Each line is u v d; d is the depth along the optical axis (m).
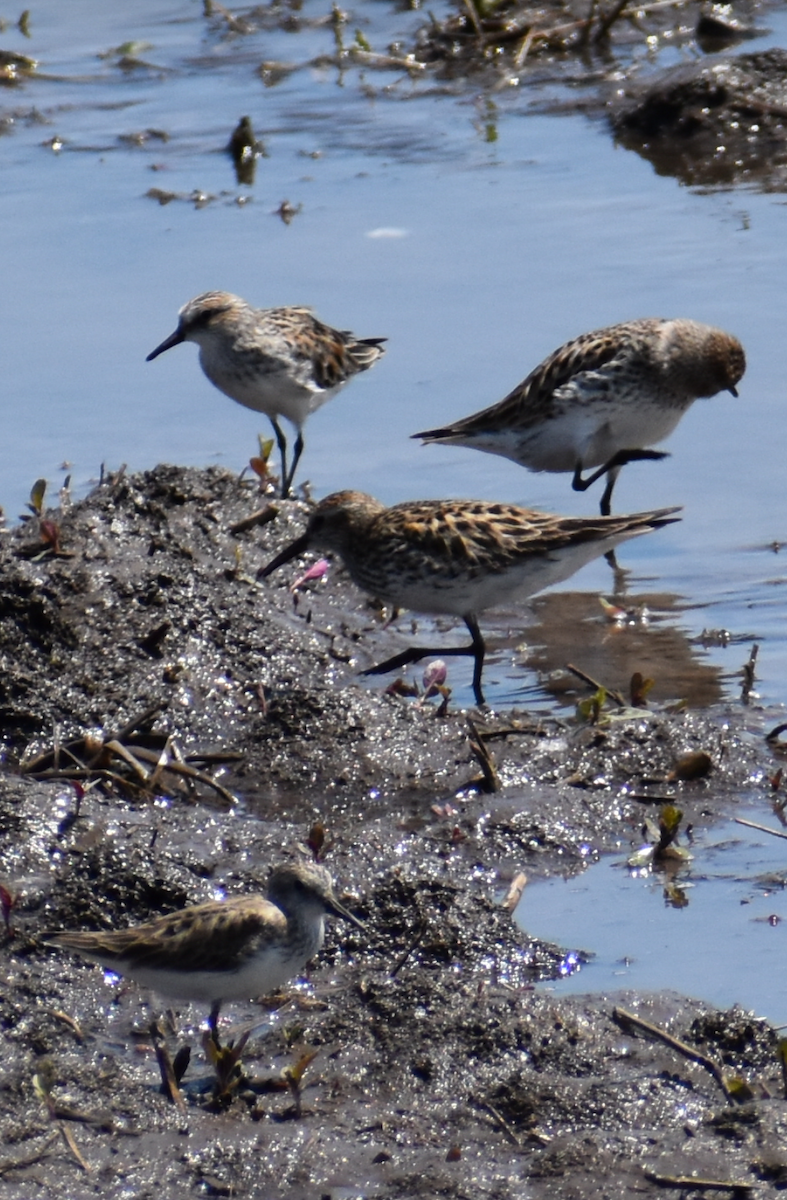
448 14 30.22
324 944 10.15
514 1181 8.01
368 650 14.41
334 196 23.41
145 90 28.02
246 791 12.23
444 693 13.22
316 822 11.68
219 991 9.02
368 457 18.09
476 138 25.52
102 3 32.44
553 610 15.45
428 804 11.95
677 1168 8.03
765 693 13.45
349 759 12.45
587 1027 9.13
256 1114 8.56
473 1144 8.30
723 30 28.56
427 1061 8.93
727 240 21.55
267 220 22.69
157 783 12.07
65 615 13.68
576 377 16.77
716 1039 9.00
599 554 13.94
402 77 28.09
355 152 25.06
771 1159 8.05
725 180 23.83
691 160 24.58
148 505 15.11
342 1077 8.87
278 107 26.97
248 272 21.09
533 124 26.06
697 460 17.84
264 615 14.25
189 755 12.55
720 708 13.20
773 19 29.33
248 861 10.98
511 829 11.38
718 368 17.06
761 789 11.96
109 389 19.06
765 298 19.88
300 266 21.25
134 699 13.10
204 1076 8.94
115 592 13.97
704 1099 8.55
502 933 10.15
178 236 22.27
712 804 11.80
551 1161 8.10
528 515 13.84
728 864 11.02
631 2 29.95
